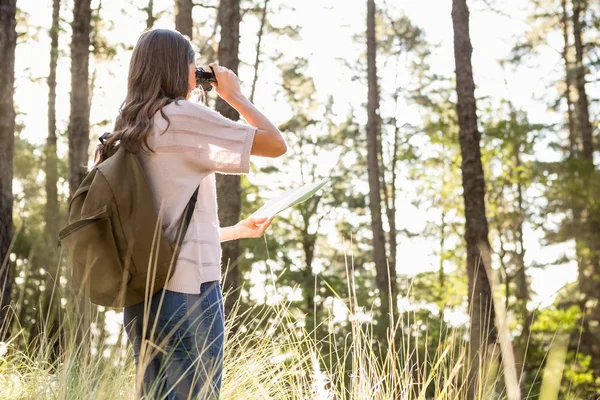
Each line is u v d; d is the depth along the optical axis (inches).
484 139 820.0
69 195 413.1
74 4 435.2
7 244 199.5
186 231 71.9
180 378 69.6
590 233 603.8
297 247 1024.2
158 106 73.6
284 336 106.6
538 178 714.2
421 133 1003.3
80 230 68.4
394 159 1018.7
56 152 624.4
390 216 979.9
